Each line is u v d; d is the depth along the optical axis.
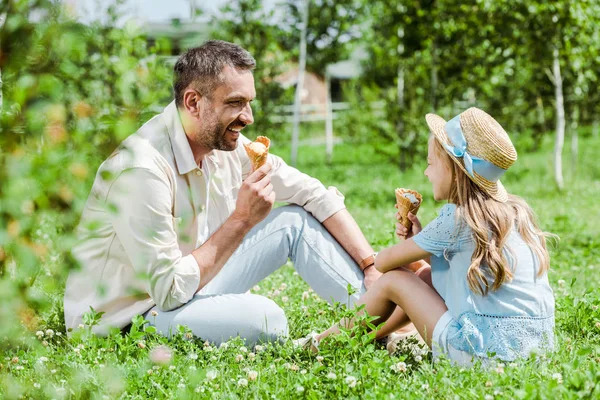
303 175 4.14
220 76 3.50
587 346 3.53
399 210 3.96
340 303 3.98
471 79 15.84
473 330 3.26
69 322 3.71
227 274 3.92
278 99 17.20
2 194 2.01
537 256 3.36
